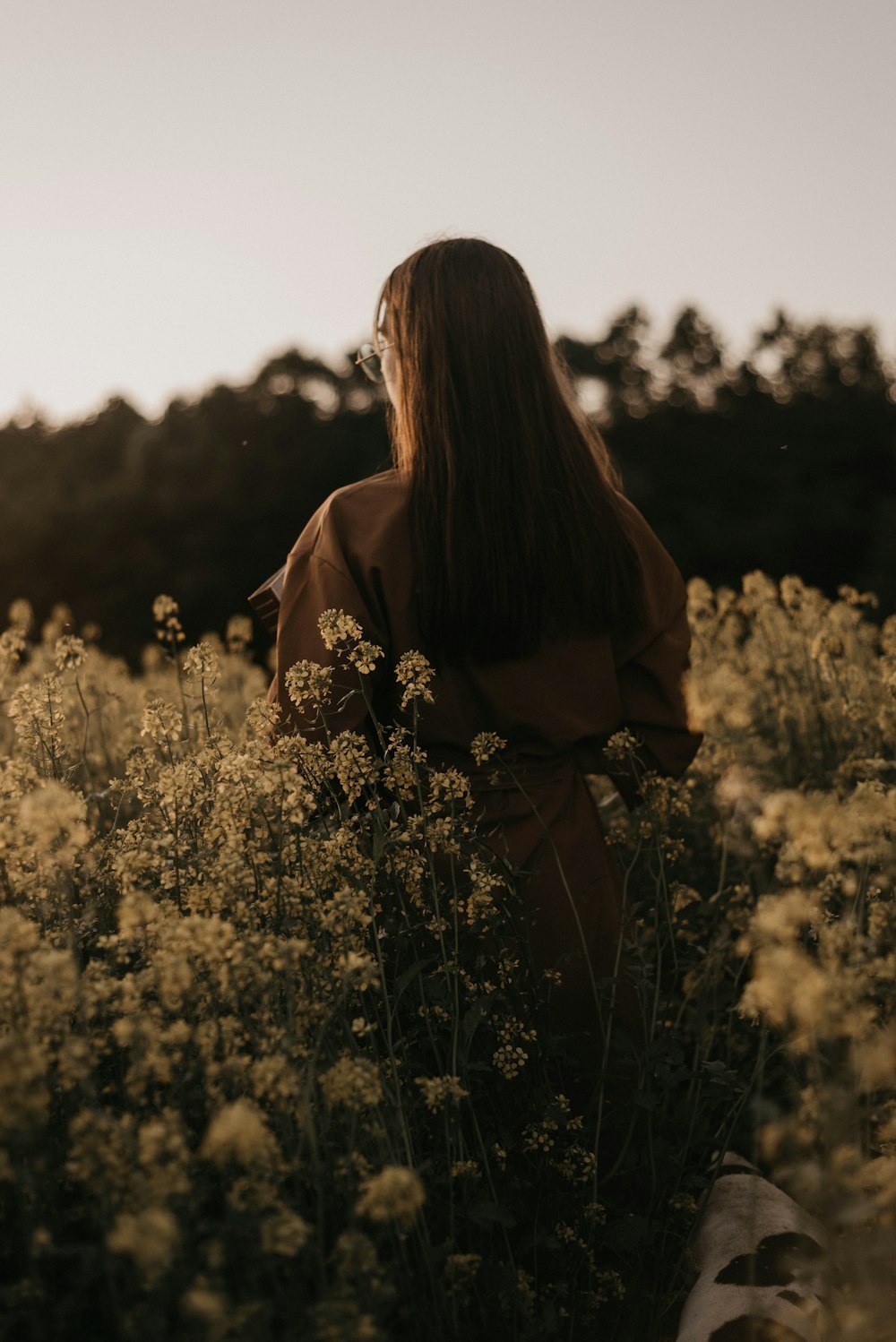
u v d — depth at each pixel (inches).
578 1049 87.6
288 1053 60.2
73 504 1240.8
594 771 98.2
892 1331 53.7
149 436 1339.8
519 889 88.0
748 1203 80.7
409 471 90.3
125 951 64.5
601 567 91.0
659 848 92.0
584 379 1441.9
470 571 87.2
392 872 79.3
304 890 70.9
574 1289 72.1
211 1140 49.1
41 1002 55.4
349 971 63.6
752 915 90.9
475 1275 65.4
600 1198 80.9
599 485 93.3
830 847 69.1
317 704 84.1
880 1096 71.6
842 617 164.4
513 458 88.7
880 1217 57.8
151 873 76.6
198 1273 50.4
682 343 1440.7
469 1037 71.7
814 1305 68.8
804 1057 77.8
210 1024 59.0
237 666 190.1
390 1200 50.8
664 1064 79.7
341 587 88.1
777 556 1258.0
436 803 79.0
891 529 994.1
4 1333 50.4
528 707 90.8
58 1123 61.0
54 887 72.1
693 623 183.8
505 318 90.9
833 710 138.3
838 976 59.1
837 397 1418.6
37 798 62.2
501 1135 75.4
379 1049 77.8
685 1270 78.9
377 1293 52.5
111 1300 52.5
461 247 93.0
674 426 1393.9
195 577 1181.1
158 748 100.9
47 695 88.9
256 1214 52.7
